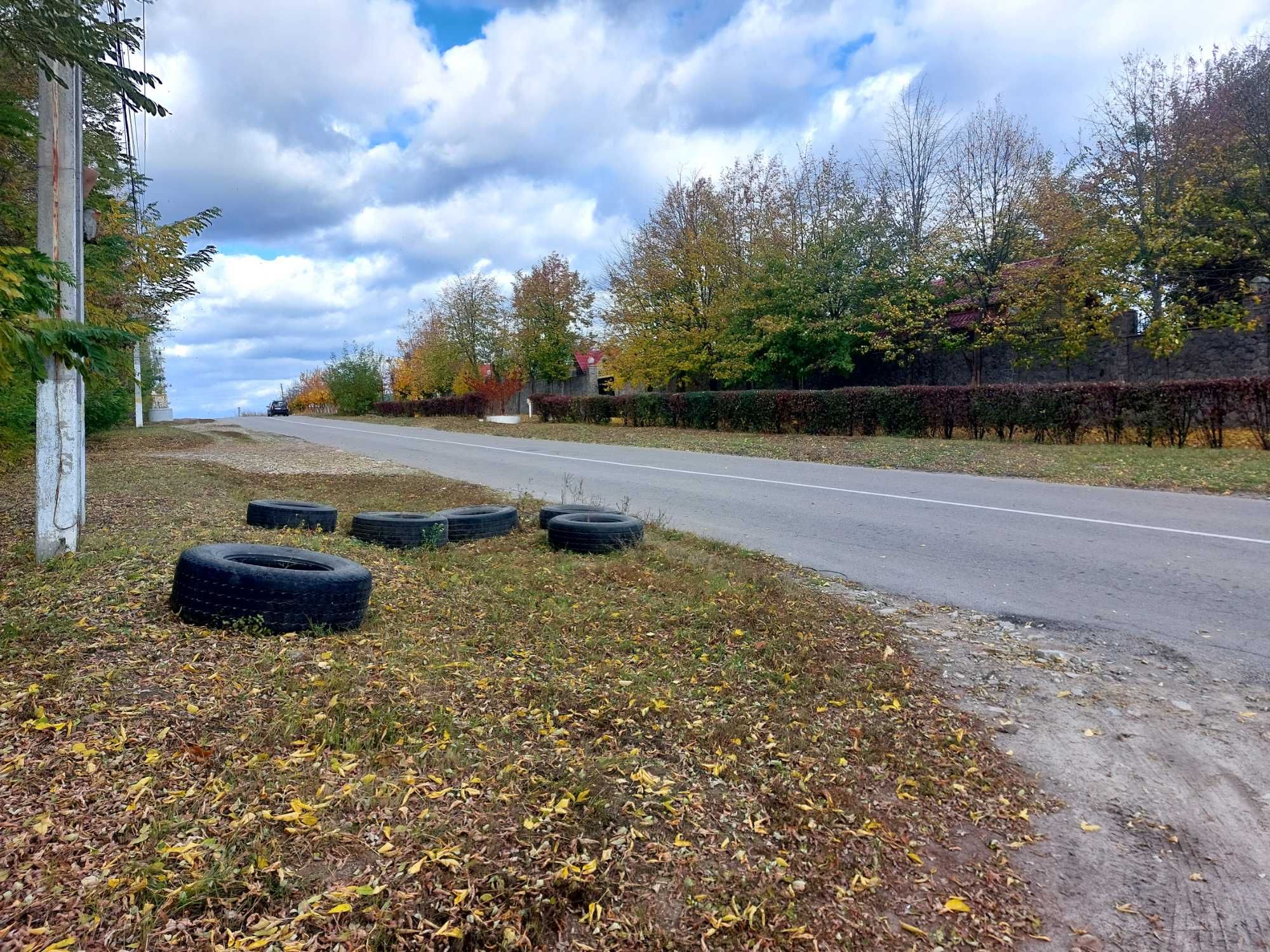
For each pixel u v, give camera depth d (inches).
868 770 124.4
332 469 603.5
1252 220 716.0
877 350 1002.7
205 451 778.2
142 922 79.3
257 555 188.7
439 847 94.7
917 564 266.4
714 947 83.9
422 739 122.6
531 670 157.4
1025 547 284.5
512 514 321.7
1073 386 592.4
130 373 405.4
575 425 1147.3
